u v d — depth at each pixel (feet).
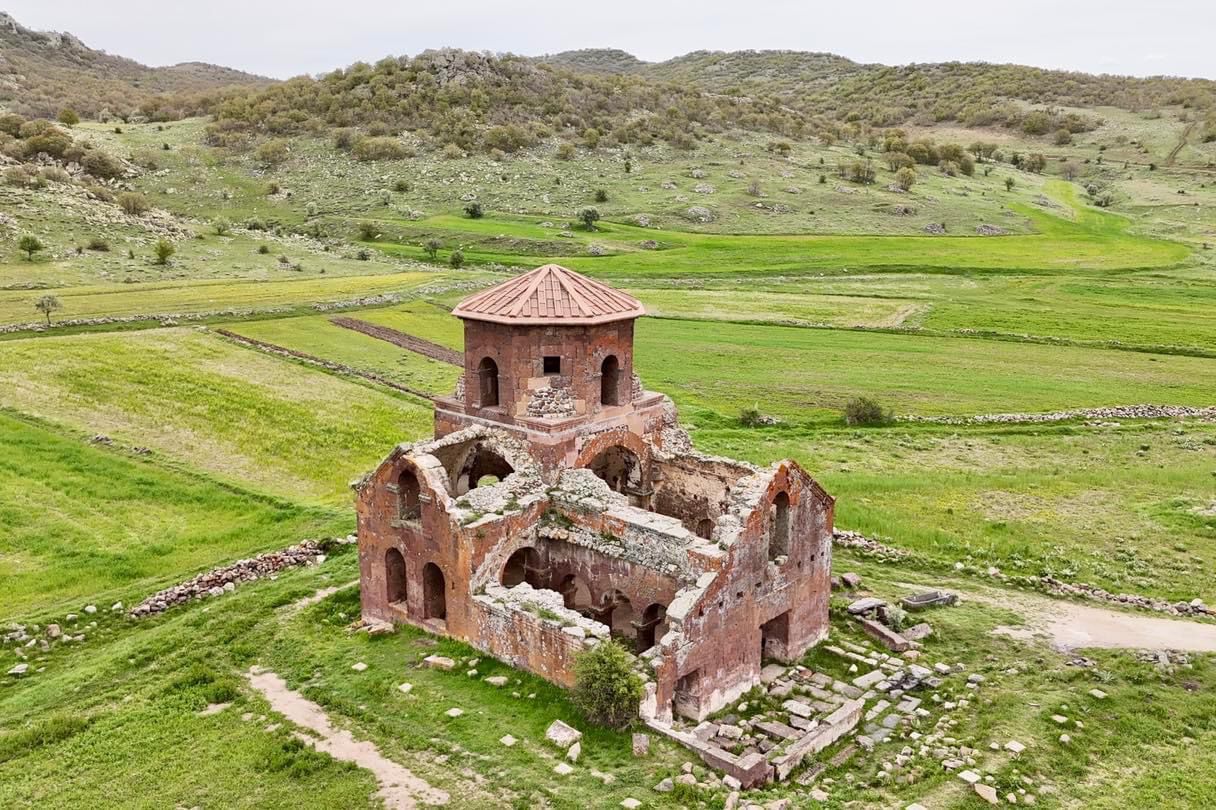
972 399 220.43
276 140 640.58
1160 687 88.89
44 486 148.77
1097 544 133.18
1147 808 68.95
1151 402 217.77
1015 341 279.49
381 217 506.48
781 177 608.19
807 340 279.28
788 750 75.20
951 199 585.22
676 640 79.36
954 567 122.42
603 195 540.11
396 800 67.10
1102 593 113.29
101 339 236.02
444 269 396.98
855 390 227.81
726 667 85.87
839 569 120.98
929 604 108.58
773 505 89.71
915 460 177.47
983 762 74.74
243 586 115.75
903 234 494.18
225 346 240.32
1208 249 469.57
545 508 96.73
